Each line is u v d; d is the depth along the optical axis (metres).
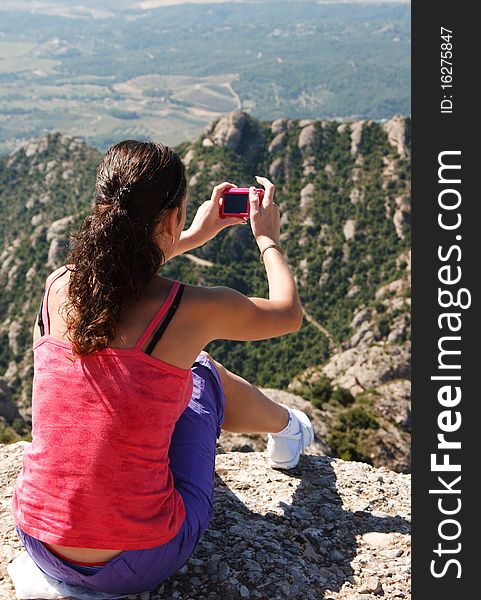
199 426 4.04
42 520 3.40
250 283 153.75
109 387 3.29
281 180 182.75
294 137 185.88
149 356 3.31
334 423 34.12
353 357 78.31
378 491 5.40
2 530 4.67
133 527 3.39
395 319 132.25
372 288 154.38
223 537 4.58
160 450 3.45
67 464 3.34
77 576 3.52
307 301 157.75
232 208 4.50
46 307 3.53
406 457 33.75
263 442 14.36
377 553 4.66
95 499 3.33
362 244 163.62
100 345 3.22
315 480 5.50
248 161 184.75
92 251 3.21
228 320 3.54
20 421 54.75
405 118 180.25
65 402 3.34
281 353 135.12
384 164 176.75
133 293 3.25
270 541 4.59
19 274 157.62
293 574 4.26
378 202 168.88
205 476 3.94
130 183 3.25
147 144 3.43
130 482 3.35
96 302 3.21
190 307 3.41
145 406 3.31
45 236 157.38
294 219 174.12
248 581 4.15
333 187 177.25
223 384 4.52
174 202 3.37
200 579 4.14
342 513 5.08
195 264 151.25
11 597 3.93
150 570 3.56
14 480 5.37
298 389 52.03
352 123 185.25
